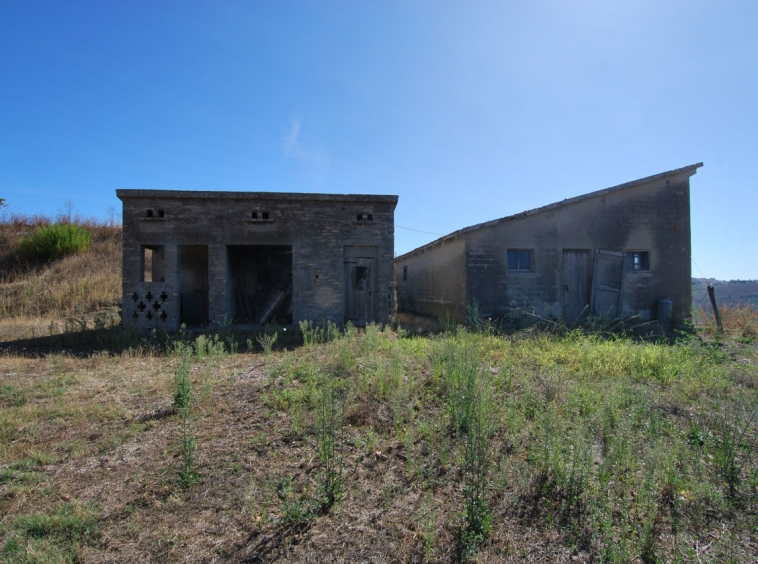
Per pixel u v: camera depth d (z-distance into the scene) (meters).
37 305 15.44
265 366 7.46
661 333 12.53
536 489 3.85
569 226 13.95
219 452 4.45
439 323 14.33
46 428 5.11
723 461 4.24
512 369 6.67
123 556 3.16
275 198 12.02
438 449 4.41
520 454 4.38
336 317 12.19
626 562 3.04
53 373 7.47
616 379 6.59
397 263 23.59
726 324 13.27
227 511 3.62
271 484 3.94
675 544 3.23
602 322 12.60
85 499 3.76
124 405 5.80
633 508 3.59
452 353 6.46
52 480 4.05
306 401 5.55
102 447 4.61
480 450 3.87
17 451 4.55
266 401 5.58
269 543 3.27
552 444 4.16
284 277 14.81
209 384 6.25
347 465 4.20
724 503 3.70
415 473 4.07
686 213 14.69
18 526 3.38
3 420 5.18
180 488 3.89
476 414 4.58
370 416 5.11
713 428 4.95
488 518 3.39
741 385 6.67
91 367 7.87
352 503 3.70
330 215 12.31
